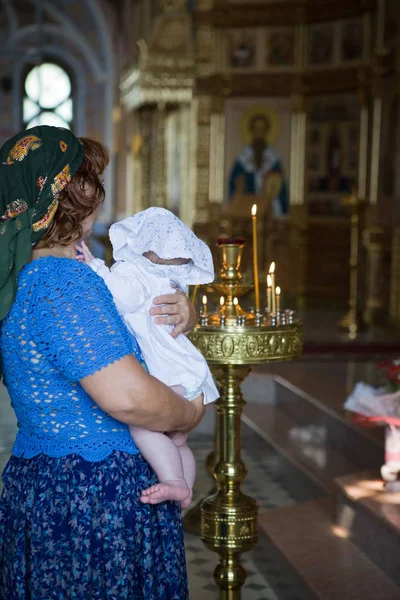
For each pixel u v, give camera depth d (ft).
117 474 6.22
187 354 6.95
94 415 6.19
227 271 10.59
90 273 6.06
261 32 44.57
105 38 61.72
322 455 17.52
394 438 13.48
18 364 6.07
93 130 63.46
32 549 6.08
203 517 10.72
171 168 48.19
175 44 45.73
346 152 42.78
